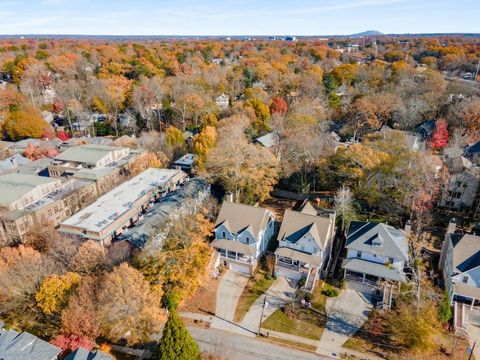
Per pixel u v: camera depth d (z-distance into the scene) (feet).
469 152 249.34
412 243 185.98
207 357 129.80
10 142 352.49
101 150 287.48
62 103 420.77
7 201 204.03
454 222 187.42
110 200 211.82
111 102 397.60
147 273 143.74
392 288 156.87
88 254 152.05
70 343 127.54
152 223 187.32
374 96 333.83
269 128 320.50
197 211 196.65
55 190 236.02
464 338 135.54
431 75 394.32
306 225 169.37
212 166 232.12
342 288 162.30
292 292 162.40
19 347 119.96
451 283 149.69
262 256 182.80
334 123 349.41
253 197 232.32
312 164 246.47
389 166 207.21
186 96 363.76
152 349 134.51
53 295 132.26
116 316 124.67
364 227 169.89
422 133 298.76
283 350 133.90
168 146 305.73
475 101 297.33
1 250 158.51
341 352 132.57
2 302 139.64
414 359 128.88
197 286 153.99
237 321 147.23
